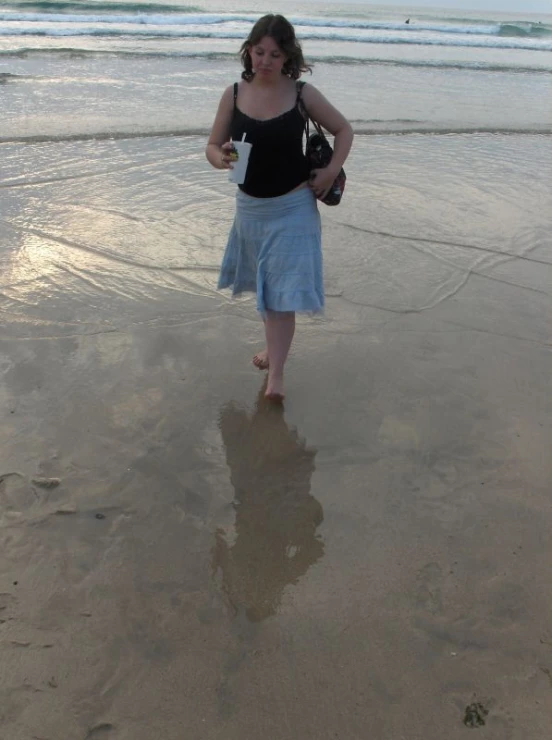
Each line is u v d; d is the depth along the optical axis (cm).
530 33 3481
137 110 962
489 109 1168
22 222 550
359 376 376
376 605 237
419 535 269
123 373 365
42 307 426
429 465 308
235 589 241
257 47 286
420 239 568
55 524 264
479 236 582
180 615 229
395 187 698
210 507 278
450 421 341
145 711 198
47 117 890
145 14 2795
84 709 198
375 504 284
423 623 231
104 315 422
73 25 2231
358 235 568
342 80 1348
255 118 298
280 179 306
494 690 209
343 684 209
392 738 194
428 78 1471
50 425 320
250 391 358
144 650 216
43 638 218
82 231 542
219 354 390
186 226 566
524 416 348
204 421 331
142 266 490
